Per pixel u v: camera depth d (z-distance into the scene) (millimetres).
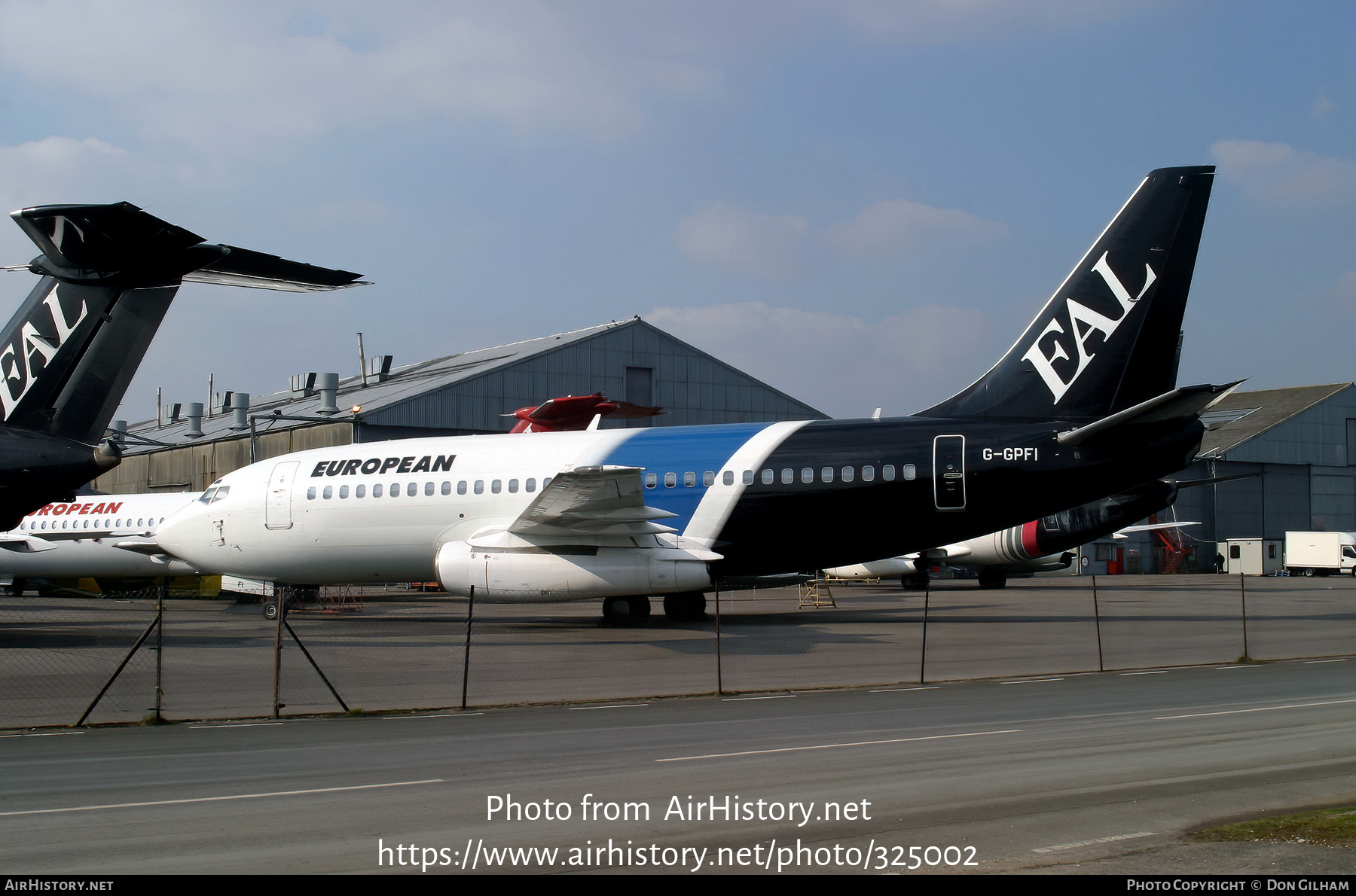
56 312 15789
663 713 12523
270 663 17609
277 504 26203
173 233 12969
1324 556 68688
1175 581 60125
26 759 9750
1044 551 40250
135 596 41938
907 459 23391
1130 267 22734
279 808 7758
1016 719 11852
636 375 53594
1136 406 21281
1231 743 10258
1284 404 83438
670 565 23141
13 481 15648
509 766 9289
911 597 39438
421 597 42125
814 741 10453
